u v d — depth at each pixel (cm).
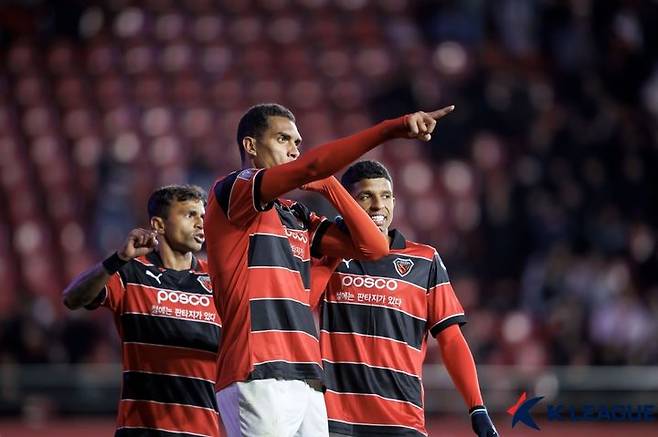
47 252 5097
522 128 5250
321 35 5947
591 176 5012
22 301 4366
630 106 5572
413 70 5734
